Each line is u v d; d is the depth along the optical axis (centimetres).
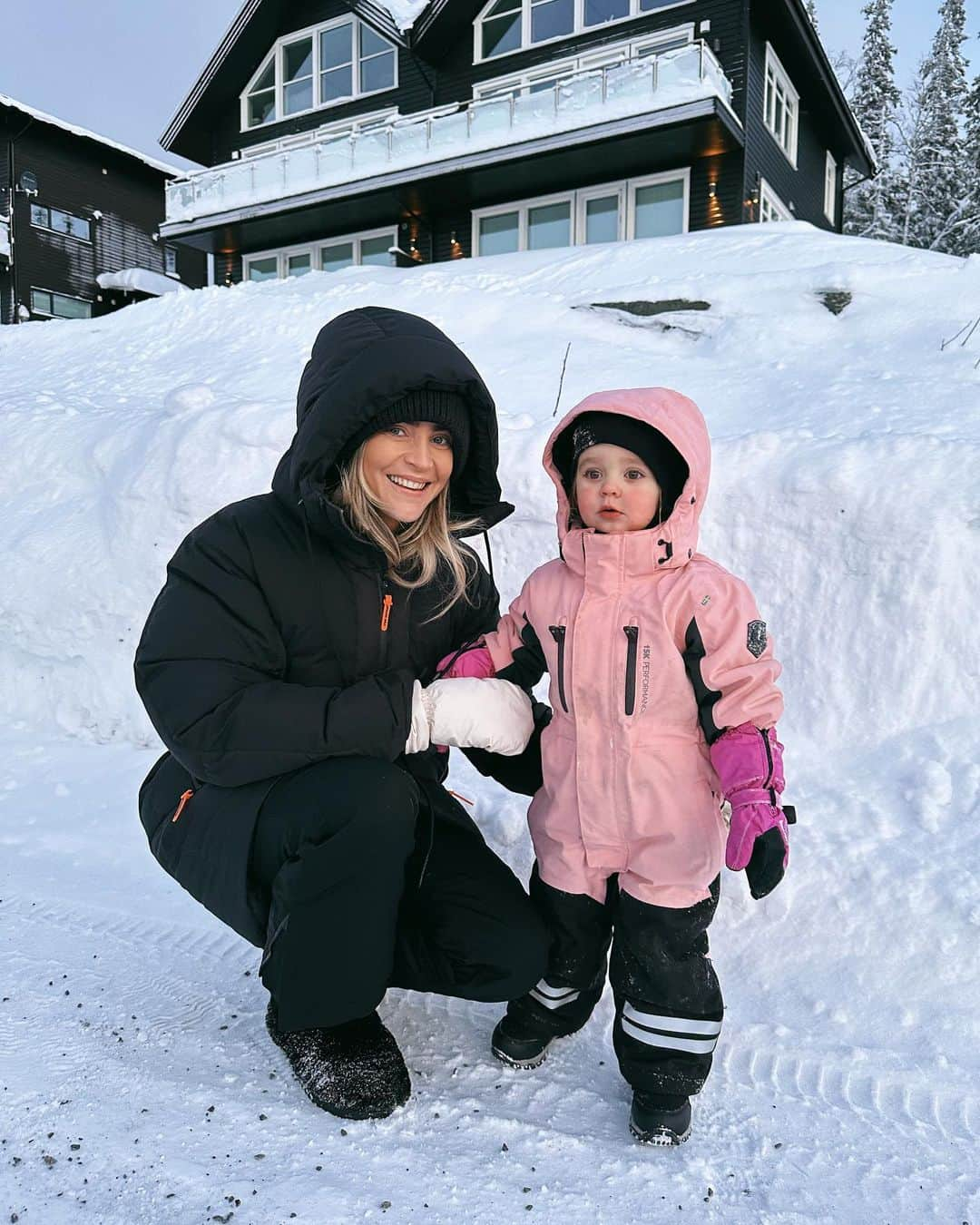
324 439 161
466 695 169
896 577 298
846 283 611
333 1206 129
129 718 372
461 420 171
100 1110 150
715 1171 148
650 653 165
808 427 390
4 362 884
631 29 1464
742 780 152
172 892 253
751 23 1370
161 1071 166
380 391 159
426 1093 165
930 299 578
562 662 174
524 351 594
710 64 1259
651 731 165
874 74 3372
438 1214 130
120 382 711
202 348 773
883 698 288
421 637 186
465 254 1638
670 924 158
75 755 358
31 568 420
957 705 278
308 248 1839
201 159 2042
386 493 170
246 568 166
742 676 157
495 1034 179
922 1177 148
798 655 308
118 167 2755
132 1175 133
